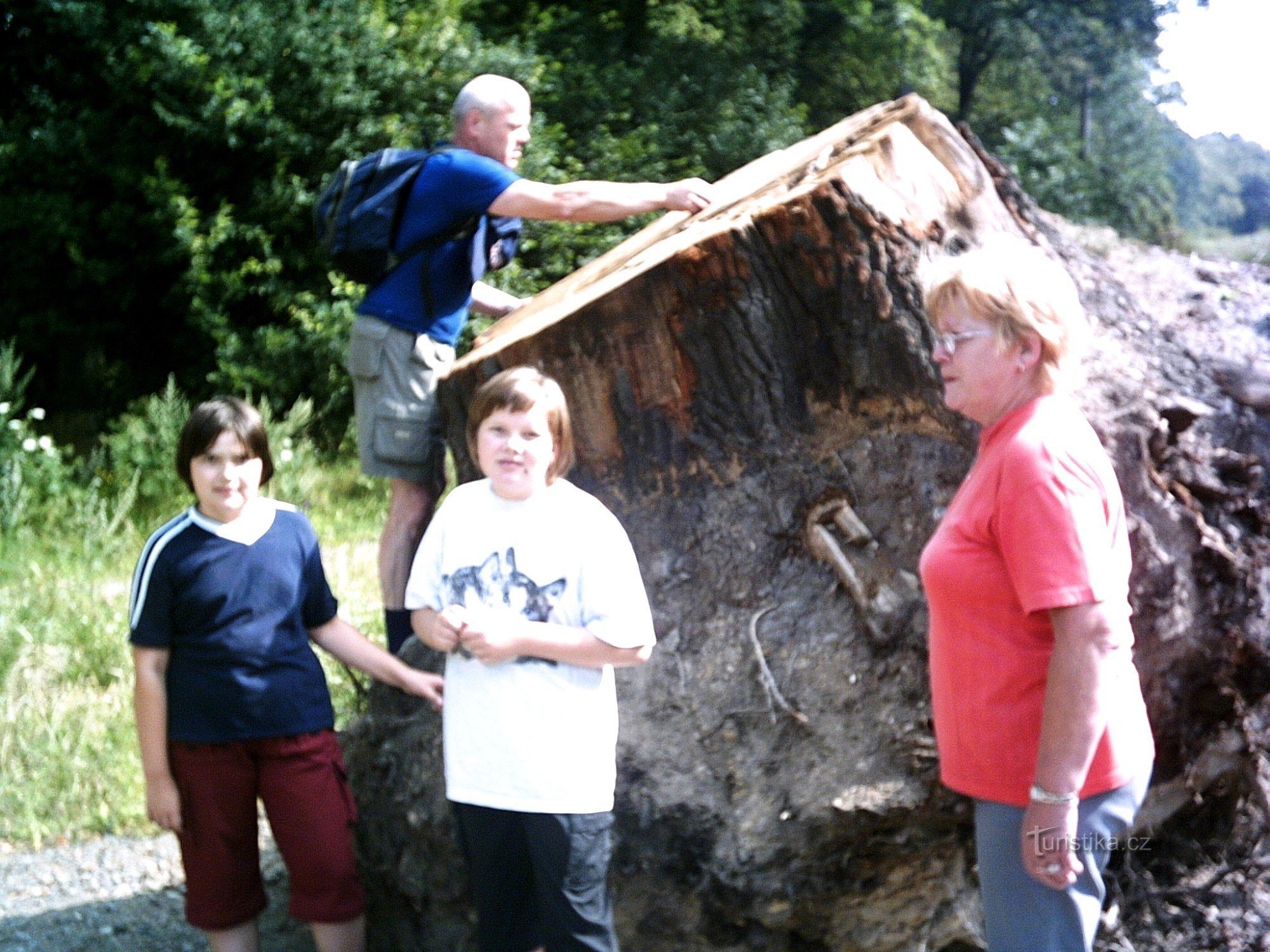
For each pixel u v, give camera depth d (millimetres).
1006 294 2195
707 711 3086
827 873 2873
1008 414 2252
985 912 2342
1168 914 3238
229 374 9922
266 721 2951
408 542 3834
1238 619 3221
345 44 10180
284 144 10047
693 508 3264
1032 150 15711
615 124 11789
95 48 10383
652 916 2938
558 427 2689
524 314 4008
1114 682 2133
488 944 2699
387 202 3631
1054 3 17312
